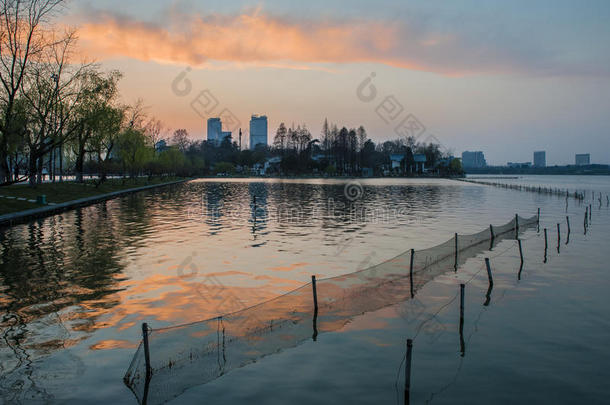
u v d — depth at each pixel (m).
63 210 43.28
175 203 52.72
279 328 12.36
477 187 97.00
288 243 25.86
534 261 21.17
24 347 11.11
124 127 71.62
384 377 9.83
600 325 12.95
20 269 19.14
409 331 12.32
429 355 10.89
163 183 95.00
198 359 10.48
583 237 28.31
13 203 40.34
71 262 20.52
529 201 58.44
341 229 31.75
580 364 10.53
